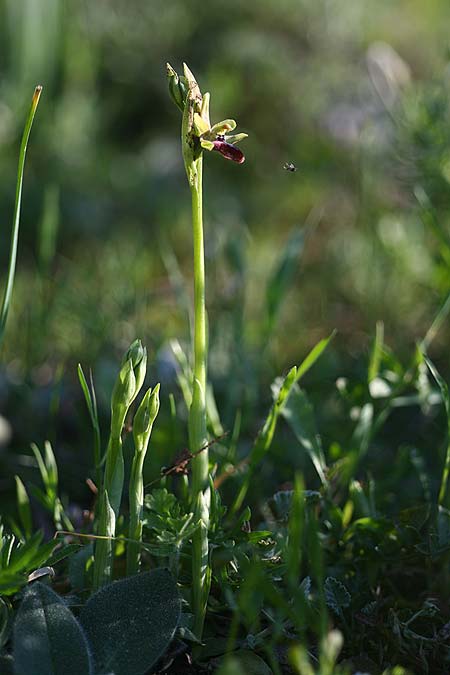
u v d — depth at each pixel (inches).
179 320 54.1
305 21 102.3
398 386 34.9
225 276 57.7
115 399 28.1
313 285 59.5
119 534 31.0
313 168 77.9
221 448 34.2
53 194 45.0
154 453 35.0
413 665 29.5
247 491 34.9
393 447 38.3
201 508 28.8
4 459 38.3
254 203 79.1
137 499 28.7
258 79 92.0
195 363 28.6
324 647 26.2
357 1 104.0
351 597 30.5
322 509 32.3
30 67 84.4
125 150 94.1
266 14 103.5
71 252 69.4
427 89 46.3
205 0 104.2
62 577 31.1
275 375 44.0
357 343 50.7
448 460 31.6
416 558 31.6
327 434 37.7
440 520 30.9
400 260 50.8
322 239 70.8
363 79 76.8
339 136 74.4
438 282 39.8
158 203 77.5
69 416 40.6
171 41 101.8
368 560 31.0
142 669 27.9
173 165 87.0
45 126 81.2
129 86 98.3
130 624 28.3
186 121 27.8
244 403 40.3
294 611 28.2
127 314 51.6
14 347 49.8
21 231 70.1
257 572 27.1
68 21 96.1
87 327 48.4
